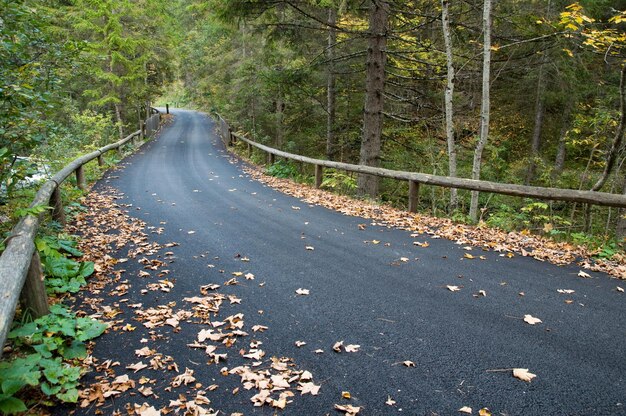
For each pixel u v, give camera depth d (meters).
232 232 6.95
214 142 25.97
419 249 6.06
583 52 12.10
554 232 6.72
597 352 3.35
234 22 11.15
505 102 17.89
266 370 3.19
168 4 26.55
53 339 3.23
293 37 12.51
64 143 13.76
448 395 2.88
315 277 5.02
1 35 5.12
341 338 3.64
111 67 20.84
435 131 15.52
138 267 5.33
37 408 2.75
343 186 11.85
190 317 4.04
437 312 4.08
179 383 3.03
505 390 2.91
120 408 2.79
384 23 10.45
